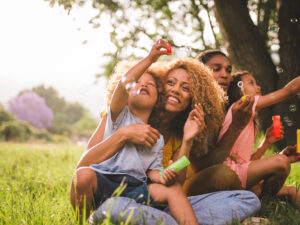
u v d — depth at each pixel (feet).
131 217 4.95
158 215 5.02
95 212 5.14
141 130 5.50
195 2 19.04
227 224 5.24
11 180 9.91
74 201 5.31
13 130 59.31
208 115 6.59
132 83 5.38
